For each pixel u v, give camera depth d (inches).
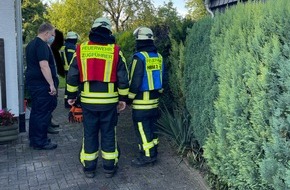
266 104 113.7
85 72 166.9
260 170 115.1
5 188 164.9
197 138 182.4
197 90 178.4
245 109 126.6
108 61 167.5
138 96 184.7
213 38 161.3
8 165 192.4
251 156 124.1
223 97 141.7
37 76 208.8
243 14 139.3
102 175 180.2
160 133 214.5
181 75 209.5
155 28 264.5
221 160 149.9
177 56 221.5
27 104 304.8
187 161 195.0
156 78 184.4
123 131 257.8
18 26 243.1
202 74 171.8
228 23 153.1
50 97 213.5
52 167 190.4
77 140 238.4
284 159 104.9
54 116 308.2
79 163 196.1
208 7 406.3
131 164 193.6
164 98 240.5
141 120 186.7
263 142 112.9
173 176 178.7
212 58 160.7
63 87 499.5
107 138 174.7
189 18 236.5
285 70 102.8
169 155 206.1
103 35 167.8
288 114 102.4
